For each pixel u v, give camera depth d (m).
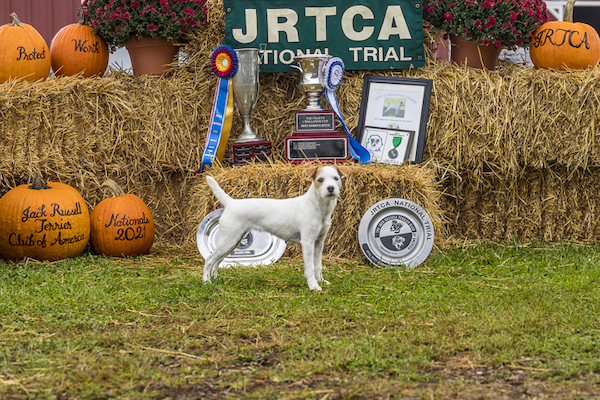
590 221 5.48
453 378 2.21
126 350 2.54
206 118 5.52
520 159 5.29
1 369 2.30
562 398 2.00
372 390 2.09
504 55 5.83
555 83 5.12
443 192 5.11
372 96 5.40
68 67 5.35
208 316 3.01
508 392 2.06
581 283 3.60
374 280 3.88
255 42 5.45
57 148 4.84
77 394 2.09
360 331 2.73
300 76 5.52
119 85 5.16
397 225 4.43
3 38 4.98
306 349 2.51
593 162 5.21
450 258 4.55
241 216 3.69
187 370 2.29
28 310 3.11
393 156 5.23
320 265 3.76
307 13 5.43
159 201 5.54
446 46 5.88
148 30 5.24
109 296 3.42
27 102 4.66
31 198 4.53
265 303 3.25
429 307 3.12
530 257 4.70
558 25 5.38
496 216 5.53
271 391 2.08
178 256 4.93
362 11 5.41
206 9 5.48
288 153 4.97
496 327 2.72
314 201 3.57
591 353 2.38
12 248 4.51
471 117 5.23
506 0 5.29
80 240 4.71
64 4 7.59
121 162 5.23
